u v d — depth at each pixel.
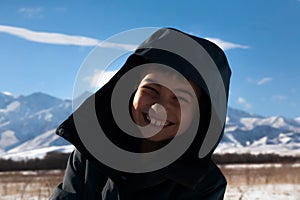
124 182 2.13
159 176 2.13
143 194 2.14
